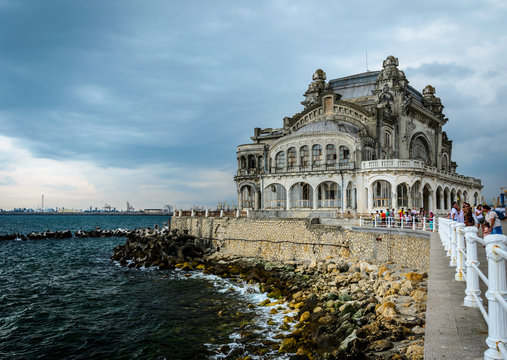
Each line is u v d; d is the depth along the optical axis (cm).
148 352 2341
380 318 1791
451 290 1162
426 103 8481
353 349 1487
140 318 3006
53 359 2303
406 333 1617
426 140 7906
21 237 10569
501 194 6125
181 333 2631
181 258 5462
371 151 6078
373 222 4538
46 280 4547
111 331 2731
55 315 3117
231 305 3250
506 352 572
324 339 1970
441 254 1961
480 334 799
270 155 6538
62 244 9206
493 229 1922
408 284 2417
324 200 5978
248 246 5534
